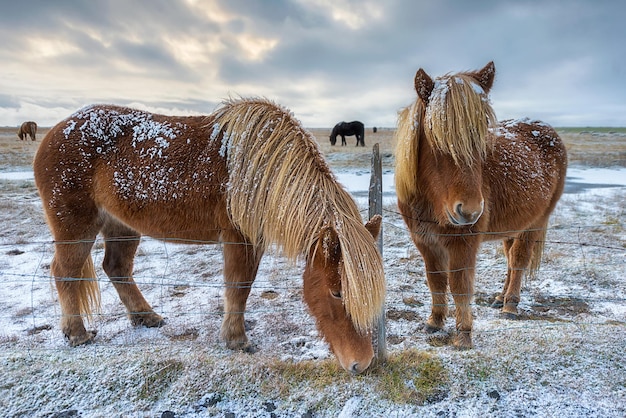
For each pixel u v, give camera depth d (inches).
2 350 125.9
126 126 130.7
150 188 124.0
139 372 105.0
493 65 118.8
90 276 140.0
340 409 94.7
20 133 1234.6
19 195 399.5
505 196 134.4
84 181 128.7
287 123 119.6
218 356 117.7
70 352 119.6
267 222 112.8
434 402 96.0
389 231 277.3
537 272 193.6
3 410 94.0
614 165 686.5
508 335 125.8
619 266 200.8
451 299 164.4
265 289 184.2
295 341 135.1
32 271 204.1
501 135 152.9
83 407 95.3
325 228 92.7
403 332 143.0
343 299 87.6
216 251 241.4
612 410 91.0
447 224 117.6
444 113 107.7
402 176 128.7
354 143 1304.1
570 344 115.5
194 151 123.9
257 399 98.3
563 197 386.0
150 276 200.1
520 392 97.6
